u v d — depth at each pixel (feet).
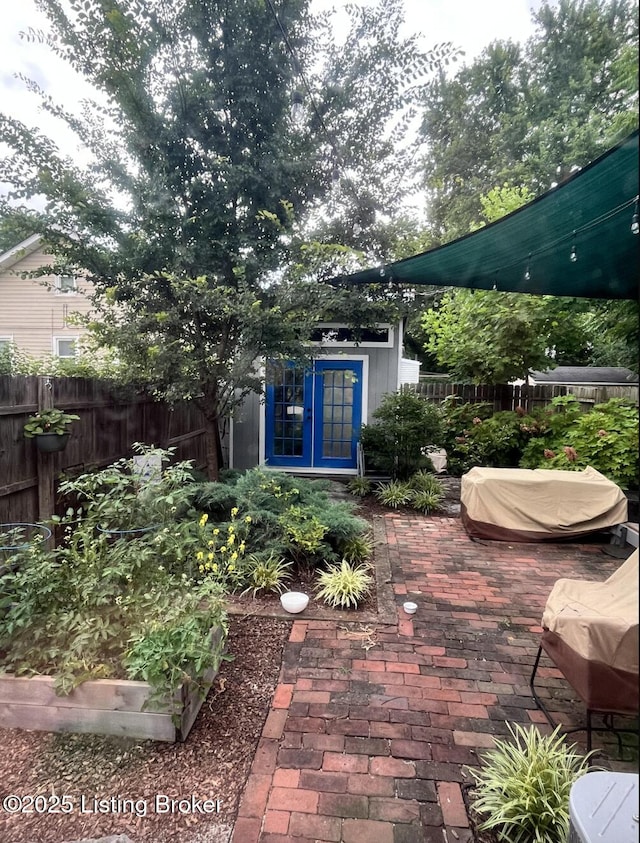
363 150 17.11
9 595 7.90
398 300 20.39
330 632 10.32
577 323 28.86
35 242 34.58
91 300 15.83
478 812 5.96
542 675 8.90
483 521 16.28
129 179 14.94
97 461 14.20
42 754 6.83
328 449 26.61
